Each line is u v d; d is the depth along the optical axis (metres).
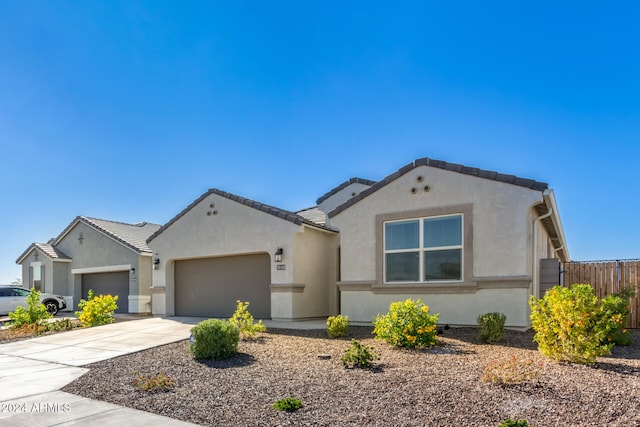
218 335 9.12
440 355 8.65
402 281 12.84
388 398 6.01
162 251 18.58
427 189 12.60
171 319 16.56
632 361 7.77
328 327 11.55
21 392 7.09
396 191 13.13
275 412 5.71
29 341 12.73
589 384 6.11
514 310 11.23
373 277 13.27
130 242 23.22
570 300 7.62
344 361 8.08
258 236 16.00
